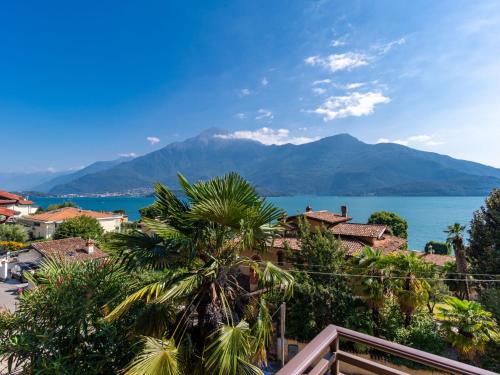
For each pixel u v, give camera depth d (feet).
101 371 20.97
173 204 22.59
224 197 19.48
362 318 48.01
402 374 8.74
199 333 21.01
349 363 9.67
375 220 171.42
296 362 7.90
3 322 21.89
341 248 55.11
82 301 22.44
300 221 58.95
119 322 22.66
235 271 23.45
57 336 21.35
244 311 22.34
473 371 7.30
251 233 19.97
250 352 18.99
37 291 23.17
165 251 21.58
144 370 15.74
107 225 167.73
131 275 25.11
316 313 48.52
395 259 49.14
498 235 64.59
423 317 52.49
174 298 20.44
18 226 138.21
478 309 42.50
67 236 126.21
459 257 69.46
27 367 20.29
